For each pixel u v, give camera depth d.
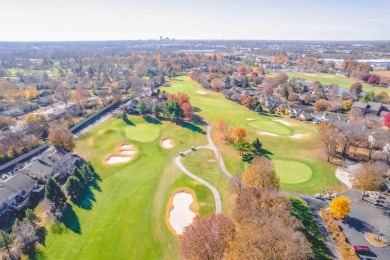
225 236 47.44
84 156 99.88
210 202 73.81
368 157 98.81
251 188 64.94
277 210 55.50
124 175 88.25
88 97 180.50
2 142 99.56
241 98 173.50
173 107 131.88
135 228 64.75
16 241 58.88
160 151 105.25
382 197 75.12
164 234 62.78
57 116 136.12
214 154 102.75
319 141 111.81
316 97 184.88
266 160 74.81
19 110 151.50
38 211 70.62
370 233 61.75
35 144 106.44
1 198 69.81
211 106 163.00
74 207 72.19
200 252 45.56
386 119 123.38
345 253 54.69
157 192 78.81
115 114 144.00
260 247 43.16
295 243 45.00
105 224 66.06
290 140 113.81
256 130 125.00
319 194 76.00
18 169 91.44
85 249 58.72
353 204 72.38
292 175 87.44
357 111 148.00
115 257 56.69
